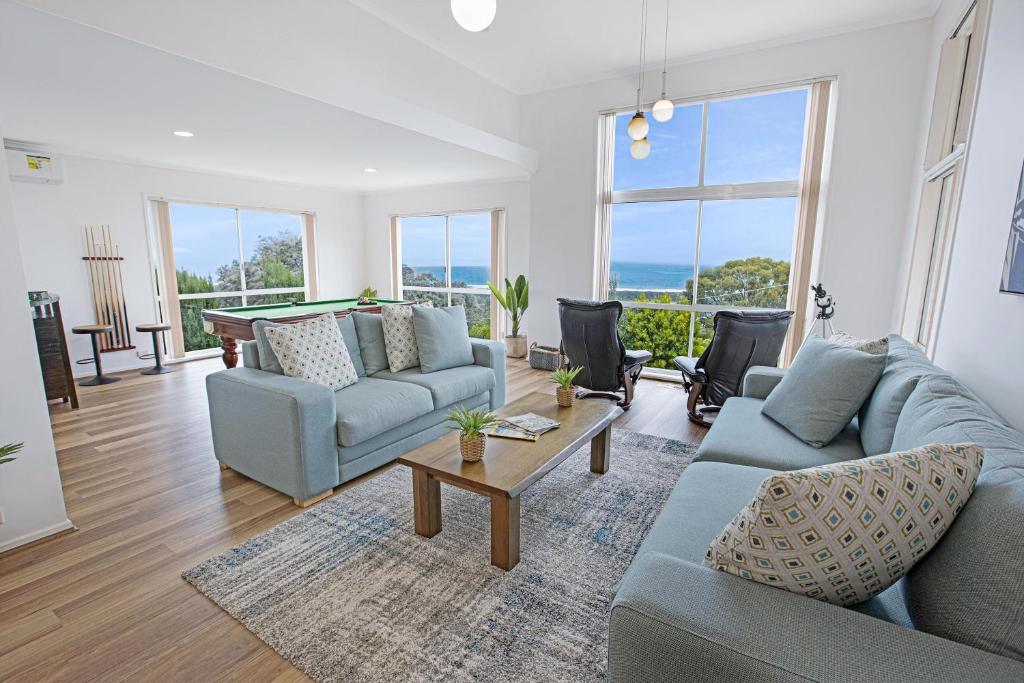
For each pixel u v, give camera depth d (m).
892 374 2.00
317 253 7.49
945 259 2.78
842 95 4.14
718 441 2.14
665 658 0.89
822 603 0.92
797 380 2.31
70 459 3.07
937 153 3.17
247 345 3.01
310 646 1.58
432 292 7.66
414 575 1.93
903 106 3.93
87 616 1.72
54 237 4.93
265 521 2.34
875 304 4.19
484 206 6.82
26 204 4.75
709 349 3.54
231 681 1.46
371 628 1.66
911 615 1.03
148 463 3.01
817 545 0.92
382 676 1.47
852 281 4.26
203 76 2.86
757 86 4.46
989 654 0.79
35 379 2.14
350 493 2.62
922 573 1.01
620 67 5.01
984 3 2.32
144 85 2.99
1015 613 0.79
